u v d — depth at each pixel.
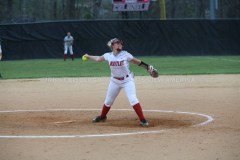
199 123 27.92
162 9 111.75
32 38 99.50
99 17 138.50
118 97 40.81
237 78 55.34
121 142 22.64
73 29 100.94
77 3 133.38
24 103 38.25
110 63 28.09
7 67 79.12
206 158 19.47
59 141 23.05
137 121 29.36
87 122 29.30
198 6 137.00
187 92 43.59
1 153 20.62
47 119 30.55
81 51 101.56
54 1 129.12
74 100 39.62
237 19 106.62
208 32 105.50
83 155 20.14
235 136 23.73
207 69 68.88
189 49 105.00
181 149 21.05
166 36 104.00
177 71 65.94
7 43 98.31
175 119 29.77
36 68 76.12
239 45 106.88
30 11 128.50
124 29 101.88
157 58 97.25
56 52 100.75
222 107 34.47
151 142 22.53
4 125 28.09
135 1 110.25
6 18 121.81
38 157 19.89
